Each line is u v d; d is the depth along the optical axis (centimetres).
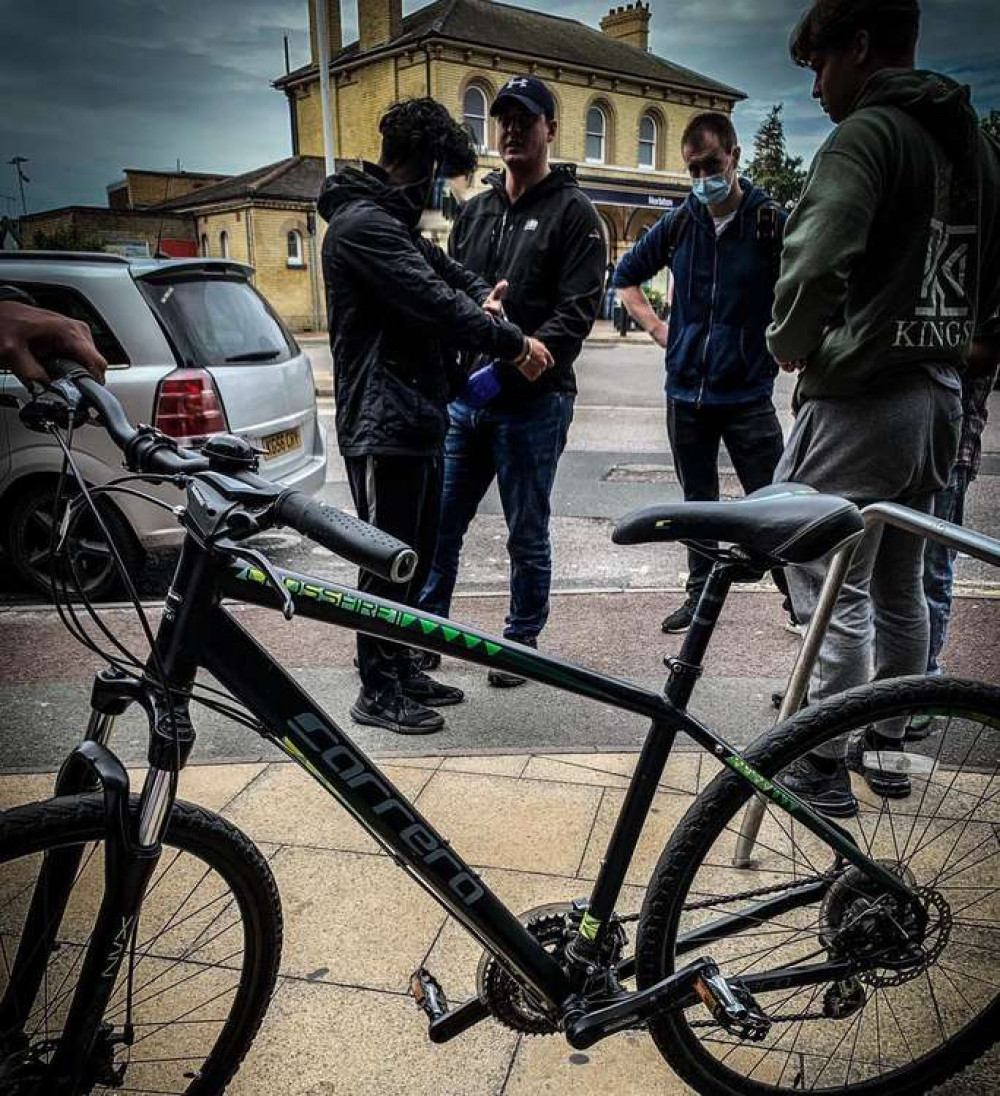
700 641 161
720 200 385
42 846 141
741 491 754
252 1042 186
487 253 373
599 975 173
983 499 694
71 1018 148
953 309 237
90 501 136
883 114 225
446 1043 197
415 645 147
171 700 139
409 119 295
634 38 3600
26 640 437
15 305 152
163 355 479
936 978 202
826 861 187
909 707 176
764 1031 170
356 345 305
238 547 126
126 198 4616
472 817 275
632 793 167
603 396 1338
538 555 370
